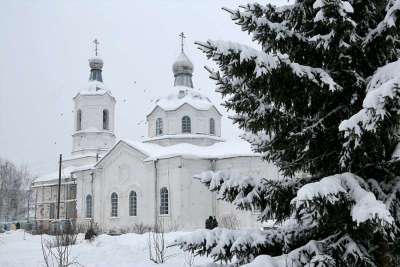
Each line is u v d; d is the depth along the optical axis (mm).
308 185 5383
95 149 47219
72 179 45750
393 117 5250
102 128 47812
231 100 7121
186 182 34906
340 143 6512
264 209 7293
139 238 22000
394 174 6316
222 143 39094
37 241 27250
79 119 48781
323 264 5902
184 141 39781
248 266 5988
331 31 6238
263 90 6312
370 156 6051
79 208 42062
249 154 34125
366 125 5223
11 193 81875
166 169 35656
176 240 7230
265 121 6805
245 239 7023
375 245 6254
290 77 6141
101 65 51438
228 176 7375
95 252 17672
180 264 14164
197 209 34938
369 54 6598
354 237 6332
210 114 41125
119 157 39188
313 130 6605
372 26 6715
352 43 6352
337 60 6469
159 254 16281
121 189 38562
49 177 53344
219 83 7074
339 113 6684
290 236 7207
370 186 6223
